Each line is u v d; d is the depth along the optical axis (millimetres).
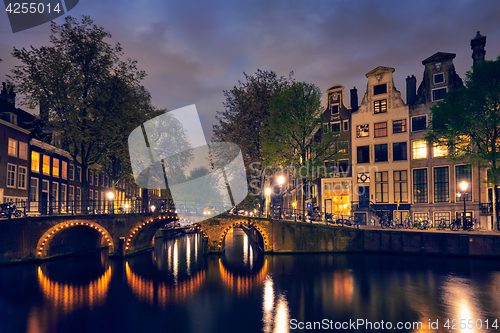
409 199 38844
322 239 30938
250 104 36156
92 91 30641
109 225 29469
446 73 38156
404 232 29531
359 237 30938
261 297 17938
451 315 14898
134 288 19875
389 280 20906
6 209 26891
